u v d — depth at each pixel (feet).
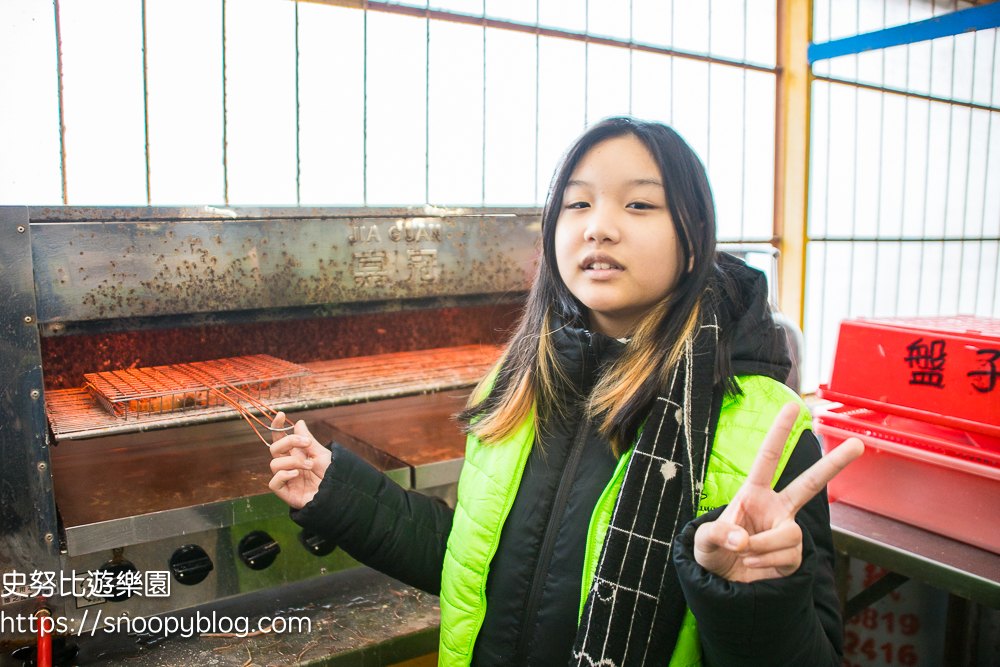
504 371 3.27
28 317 3.31
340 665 3.93
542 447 2.94
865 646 6.01
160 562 3.75
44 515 3.40
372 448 4.87
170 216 3.99
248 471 4.55
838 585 5.71
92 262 3.78
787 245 9.63
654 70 8.43
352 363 5.63
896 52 9.96
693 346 2.62
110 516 3.72
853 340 4.79
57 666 3.72
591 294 2.66
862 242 10.09
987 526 4.04
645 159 2.57
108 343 4.88
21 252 3.27
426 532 3.34
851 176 9.84
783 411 1.90
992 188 11.53
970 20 7.29
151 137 5.16
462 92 6.91
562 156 2.77
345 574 4.95
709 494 2.50
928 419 4.30
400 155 6.56
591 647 2.47
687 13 8.61
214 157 5.48
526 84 7.39
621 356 2.79
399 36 6.38
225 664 3.82
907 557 4.02
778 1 9.39
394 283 4.88
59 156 4.78
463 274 5.18
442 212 5.03
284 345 5.61
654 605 2.46
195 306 4.14
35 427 3.35
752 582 1.91
